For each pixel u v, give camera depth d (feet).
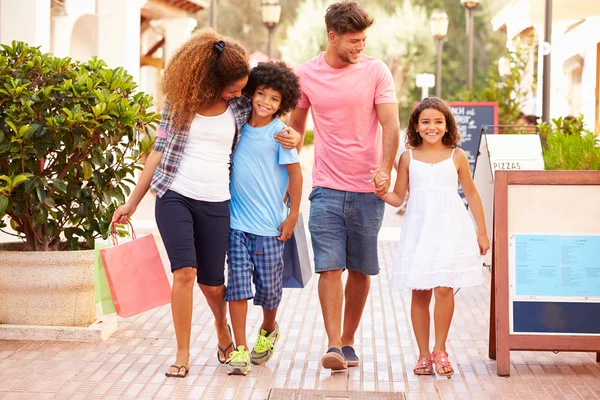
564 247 18.80
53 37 42.65
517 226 18.89
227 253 18.49
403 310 25.49
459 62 132.57
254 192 18.37
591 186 18.84
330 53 18.67
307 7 124.26
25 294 21.42
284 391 17.03
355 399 16.62
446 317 18.72
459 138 18.95
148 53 75.82
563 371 18.95
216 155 17.78
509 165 30.60
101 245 18.40
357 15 18.02
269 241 18.48
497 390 17.46
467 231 18.53
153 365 18.98
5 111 20.25
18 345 20.56
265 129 18.33
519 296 18.71
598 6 52.75
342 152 18.69
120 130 21.25
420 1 133.49
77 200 22.00
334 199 18.72
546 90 49.26
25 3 33.81
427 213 18.48
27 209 21.27
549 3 49.16
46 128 20.27
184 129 17.52
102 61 22.70
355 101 18.54
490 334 19.86
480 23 135.74
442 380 18.20
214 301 18.58
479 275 18.48
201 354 19.93
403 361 19.75
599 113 55.88
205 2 70.08
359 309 19.63
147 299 18.20
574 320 18.69
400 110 124.26
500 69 84.12
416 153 18.99
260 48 137.39
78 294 21.57
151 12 67.21
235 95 17.58
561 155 25.80
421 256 18.30
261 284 18.67
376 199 19.01
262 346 19.04
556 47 63.16
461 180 18.93
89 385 17.38
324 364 18.13
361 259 19.17
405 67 124.98
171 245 17.57
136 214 51.42
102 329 21.29
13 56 21.95
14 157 20.31
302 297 27.48
